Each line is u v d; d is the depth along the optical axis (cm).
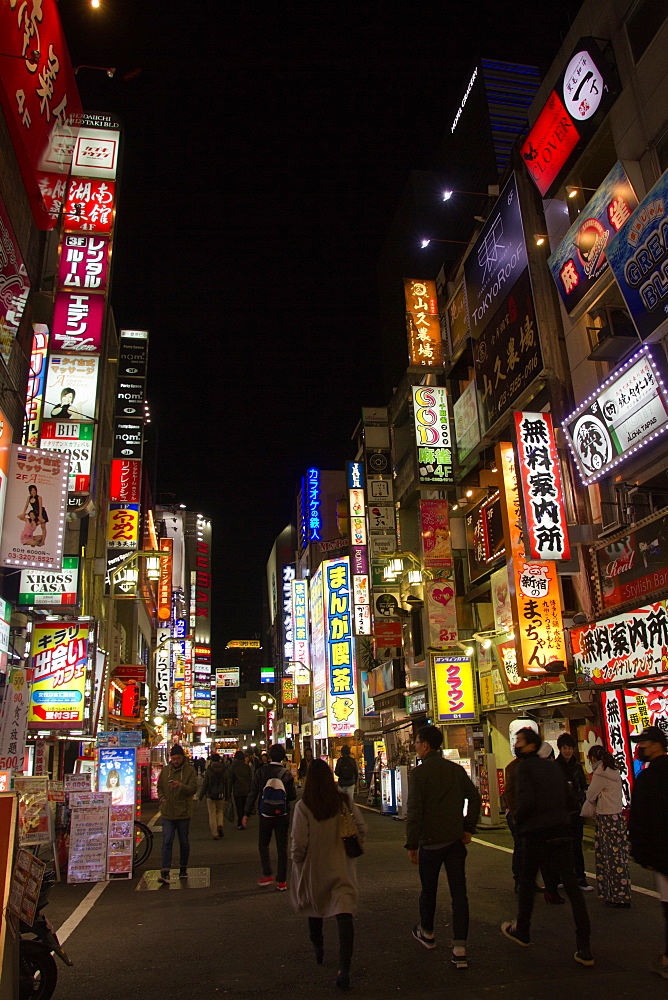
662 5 1366
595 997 493
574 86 1546
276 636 8594
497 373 1881
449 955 604
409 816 613
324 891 560
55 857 1049
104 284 1521
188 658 7362
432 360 2295
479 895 847
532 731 652
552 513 1501
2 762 1062
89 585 2334
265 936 709
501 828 1517
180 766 1084
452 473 2123
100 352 1483
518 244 1800
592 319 1538
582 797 871
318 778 590
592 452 1388
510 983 528
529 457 1537
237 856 1306
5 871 414
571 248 1527
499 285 1897
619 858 771
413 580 2145
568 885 586
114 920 807
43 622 1464
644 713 1262
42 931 523
